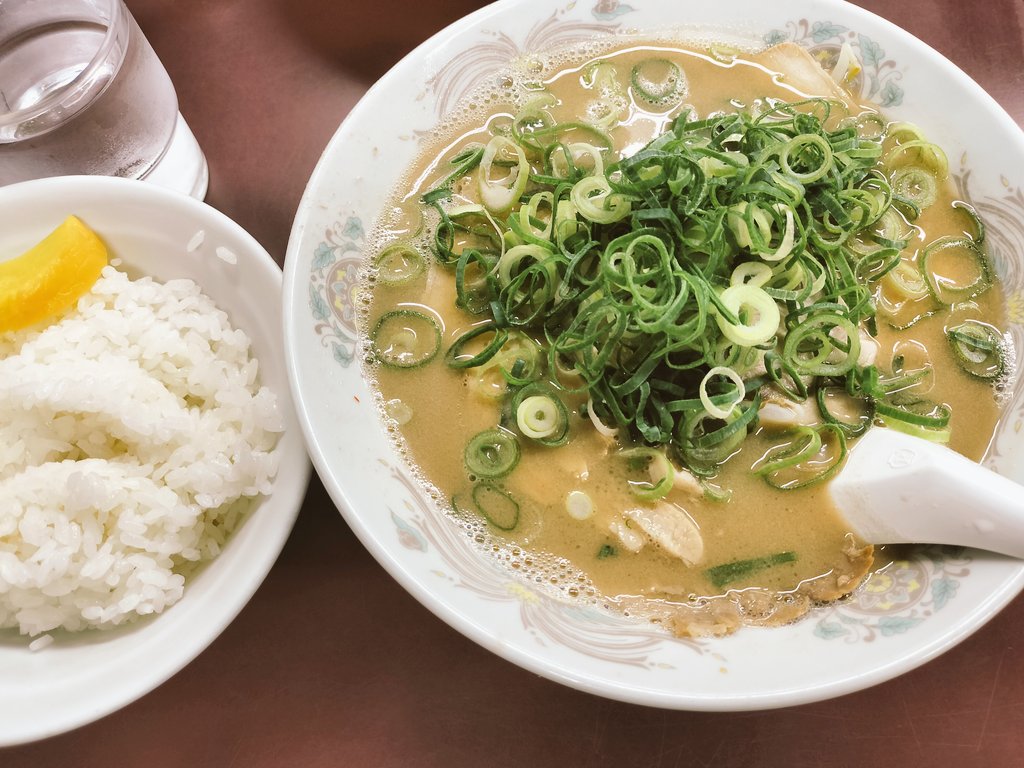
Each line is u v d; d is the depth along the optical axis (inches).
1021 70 11.4
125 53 9.6
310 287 8.7
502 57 10.2
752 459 8.7
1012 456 8.4
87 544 8.5
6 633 8.6
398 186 9.8
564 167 9.7
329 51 11.7
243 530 8.5
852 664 7.3
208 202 10.9
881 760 8.7
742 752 8.7
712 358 8.3
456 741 8.7
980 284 9.2
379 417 9.0
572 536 8.5
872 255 9.0
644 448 8.6
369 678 8.9
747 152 9.2
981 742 8.7
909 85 9.8
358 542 9.3
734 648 7.7
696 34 10.4
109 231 9.7
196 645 7.8
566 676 7.1
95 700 7.7
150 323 9.4
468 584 7.9
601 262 8.3
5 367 9.1
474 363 9.0
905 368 9.0
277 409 8.9
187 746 8.7
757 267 8.5
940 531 7.8
